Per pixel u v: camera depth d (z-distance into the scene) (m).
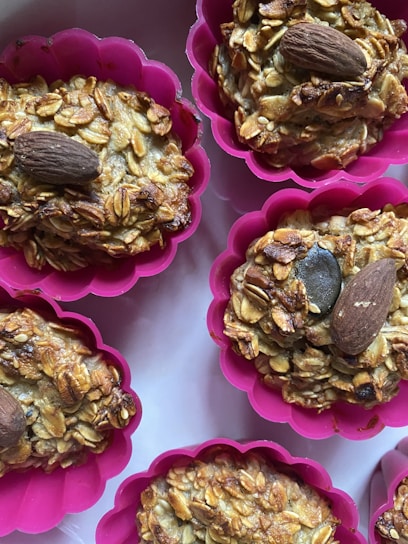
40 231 0.14
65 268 0.14
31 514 0.14
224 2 0.14
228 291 0.14
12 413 0.12
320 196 0.14
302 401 0.14
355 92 0.13
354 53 0.12
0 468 0.13
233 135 0.14
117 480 0.15
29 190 0.13
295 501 0.14
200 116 0.14
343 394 0.13
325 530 0.13
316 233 0.13
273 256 0.13
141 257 0.14
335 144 0.13
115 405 0.13
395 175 0.15
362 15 0.13
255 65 0.13
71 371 0.13
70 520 0.15
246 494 0.13
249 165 0.13
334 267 0.13
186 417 0.15
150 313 0.15
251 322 0.13
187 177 0.14
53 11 0.14
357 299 0.12
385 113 0.13
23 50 0.13
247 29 0.13
